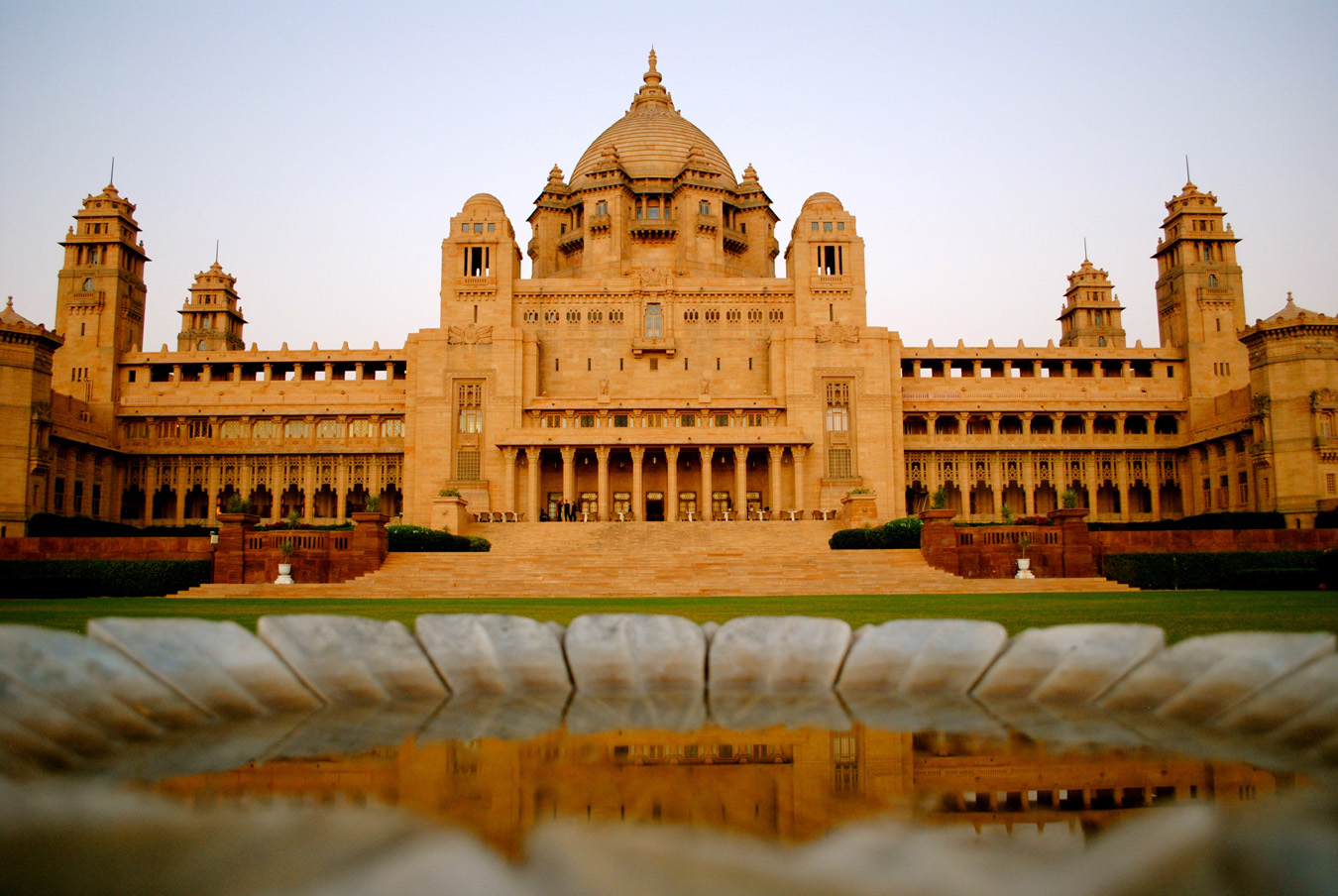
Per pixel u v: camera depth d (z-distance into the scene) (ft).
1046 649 24.62
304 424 339.36
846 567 164.14
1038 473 335.06
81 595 157.07
